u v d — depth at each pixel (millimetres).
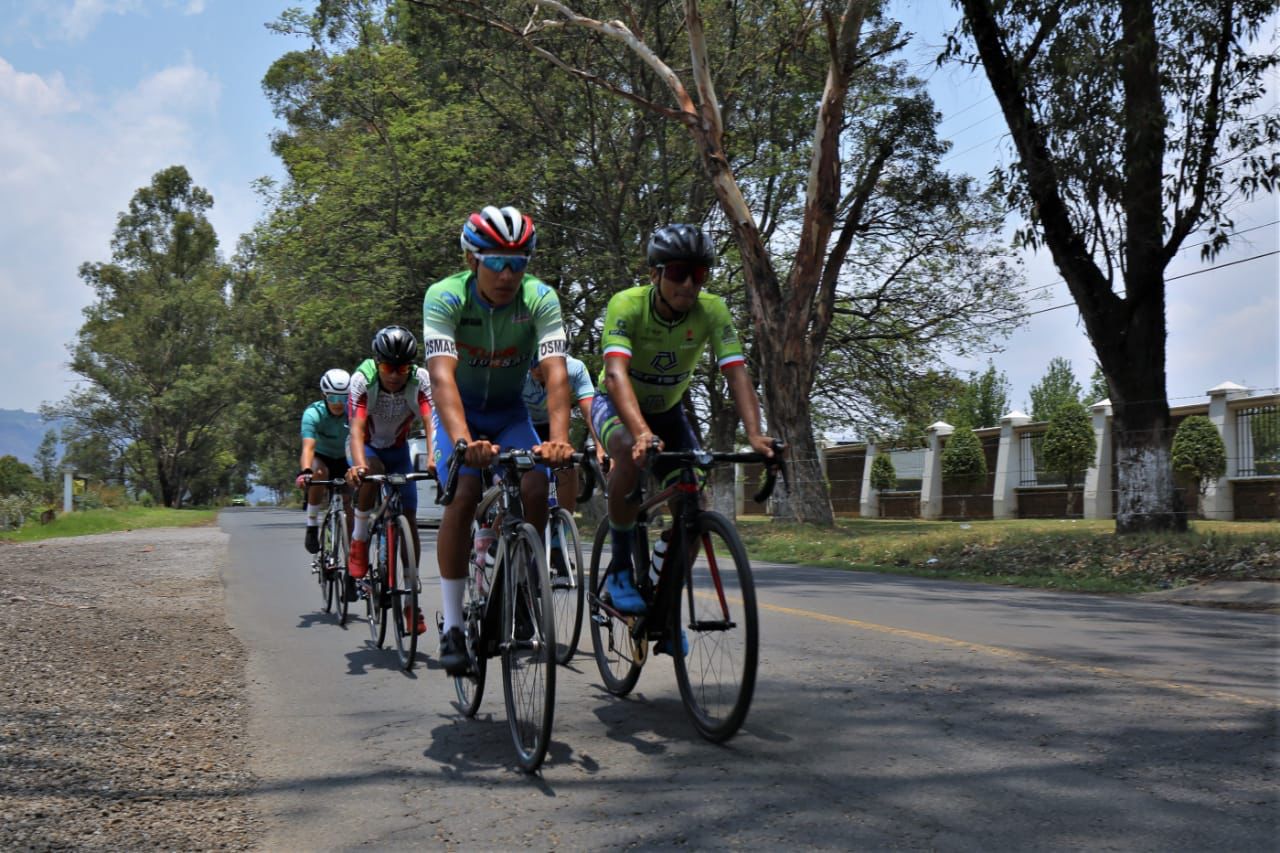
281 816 3303
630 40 18859
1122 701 4363
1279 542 10094
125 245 74562
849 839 2885
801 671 5184
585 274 24016
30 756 3945
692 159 23438
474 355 4512
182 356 71500
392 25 29203
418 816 3270
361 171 24672
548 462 3939
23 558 15156
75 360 70312
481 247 4168
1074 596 8961
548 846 2961
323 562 8211
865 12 18344
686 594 4234
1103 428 24391
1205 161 11898
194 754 4043
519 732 3859
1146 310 12375
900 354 26062
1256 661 5367
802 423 19625
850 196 23828
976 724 4027
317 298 26547
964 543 13125
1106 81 11477
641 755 3838
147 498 70812
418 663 6023
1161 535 11352
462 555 4621
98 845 3035
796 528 18703
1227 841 2766
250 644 6762
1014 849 2766
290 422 53344
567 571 5555
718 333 4598
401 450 6891
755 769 3574
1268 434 19016
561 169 23344
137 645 6672
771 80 22688
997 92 12703
